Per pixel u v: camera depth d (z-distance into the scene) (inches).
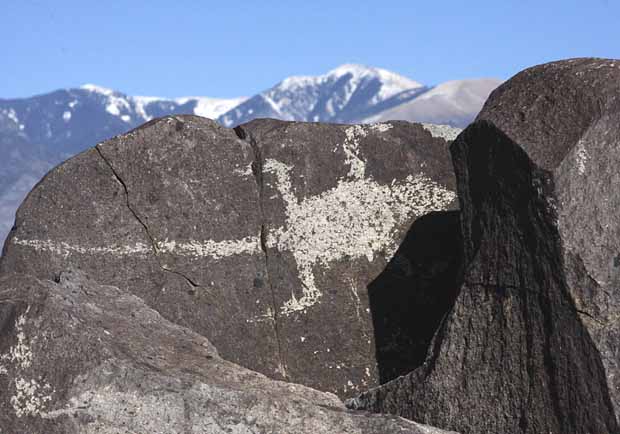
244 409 297.9
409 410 343.9
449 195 435.2
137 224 422.0
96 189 421.7
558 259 303.3
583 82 312.7
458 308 336.8
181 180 424.5
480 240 333.7
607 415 296.0
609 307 299.7
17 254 418.0
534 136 311.9
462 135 342.3
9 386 298.5
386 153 434.0
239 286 422.3
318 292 423.8
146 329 349.4
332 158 431.8
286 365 418.6
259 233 426.6
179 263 421.4
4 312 304.7
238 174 427.8
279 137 429.7
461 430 330.0
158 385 297.9
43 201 421.7
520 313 317.7
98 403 295.7
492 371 324.8
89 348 300.4
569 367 304.0
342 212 429.4
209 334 417.7
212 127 429.7
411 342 422.9
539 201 305.4
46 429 295.3
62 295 340.5
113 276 417.7
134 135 423.8
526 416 315.0
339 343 421.4
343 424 301.1
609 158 305.9
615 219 304.7
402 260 429.1
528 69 334.6
